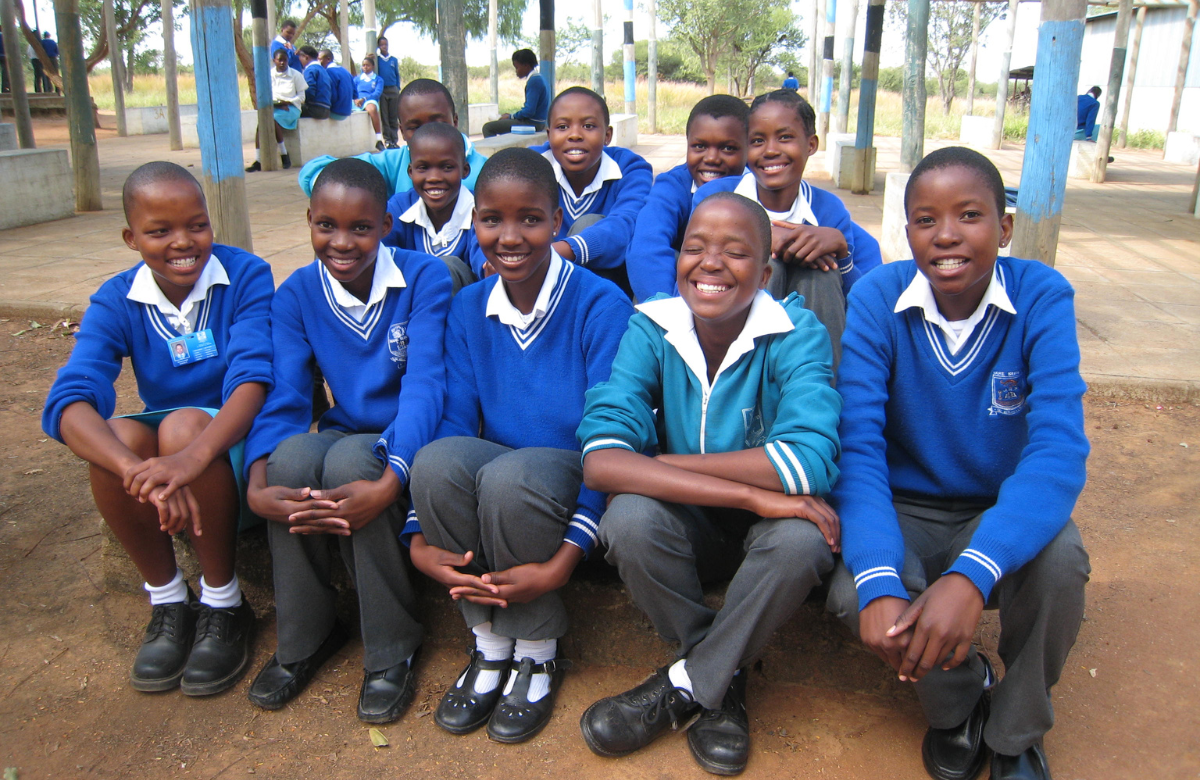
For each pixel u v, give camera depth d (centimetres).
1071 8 343
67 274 546
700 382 204
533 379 226
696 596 201
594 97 331
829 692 221
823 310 260
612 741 196
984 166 184
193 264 227
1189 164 1415
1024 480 179
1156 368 402
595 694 220
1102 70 2234
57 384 218
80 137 771
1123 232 748
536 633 207
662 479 188
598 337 222
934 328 198
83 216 767
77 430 211
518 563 200
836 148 1098
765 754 199
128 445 215
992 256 185
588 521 204
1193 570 265
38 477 322
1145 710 210
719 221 189
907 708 215
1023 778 184
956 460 202
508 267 214
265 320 240
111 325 231
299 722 210
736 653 188
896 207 632
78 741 202
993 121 1678
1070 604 174
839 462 197
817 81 2119
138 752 199
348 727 208
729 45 3186
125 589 256
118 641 237
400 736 205
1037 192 368
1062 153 362
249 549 246
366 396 240
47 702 214
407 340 239
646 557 188
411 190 333
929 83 4059
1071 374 186
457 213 316
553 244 303
